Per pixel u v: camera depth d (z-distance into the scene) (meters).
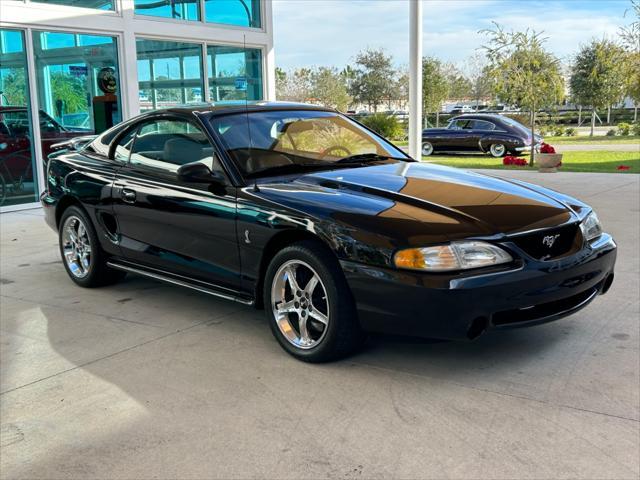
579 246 3.55
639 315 4.26
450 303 3.12
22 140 9.49
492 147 19.16
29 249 7.02
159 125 4.66
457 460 2.63
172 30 11.12
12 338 4.26
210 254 4.16
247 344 4.02
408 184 3.88
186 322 4.47
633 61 16.28
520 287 3.21
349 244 3.34
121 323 4.49
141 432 2.96
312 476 2.56
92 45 10.18
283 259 3.68
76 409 3.21
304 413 3.08
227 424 3.01
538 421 2.91
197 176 4.01
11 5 8.99
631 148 19.72
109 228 4.98
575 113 38.62
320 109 5.01
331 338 3.50
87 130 10.31
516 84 16.08
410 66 10.66
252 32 12.48
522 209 3.55
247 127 4.39
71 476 2.63
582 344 3.79
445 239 3.19
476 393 3.22
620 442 2.71
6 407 3.26
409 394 3.24
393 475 2.54
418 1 10.40
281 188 3.86
